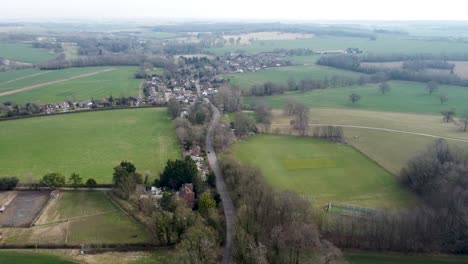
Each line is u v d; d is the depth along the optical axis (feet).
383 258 394.93
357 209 482.28
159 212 441.27
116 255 391.24
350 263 383.04
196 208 482.69
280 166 620.08
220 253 393.09
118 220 456.45
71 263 373.81
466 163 549.54
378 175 588.09
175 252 376.68
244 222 426.10
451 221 418.72
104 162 632.38
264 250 368.68
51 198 507.71
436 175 524.93
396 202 507.71
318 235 383.45
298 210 428.15
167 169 538.47
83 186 540.11
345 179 576.20
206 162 629.51
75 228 437.99
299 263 357.20
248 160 639.35
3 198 507.71
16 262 369.71
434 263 388.57
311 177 581.94
